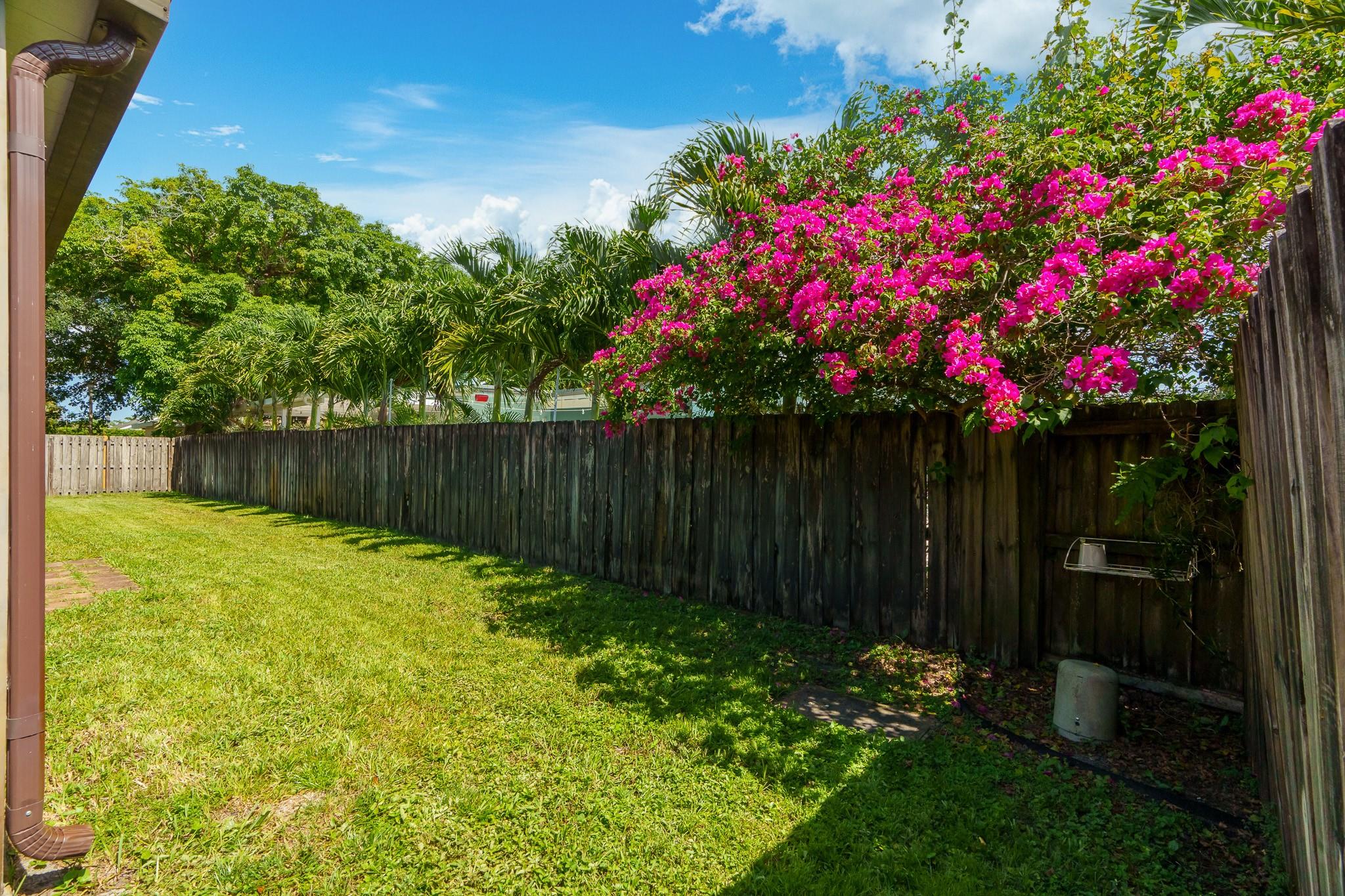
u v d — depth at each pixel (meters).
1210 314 2.62
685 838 2.21
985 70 4.23
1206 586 3.17
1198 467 3.11
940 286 3.06
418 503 8.91
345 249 21.95
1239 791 2.45
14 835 1.88
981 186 3.09
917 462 4.20
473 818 2.30
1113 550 3.46
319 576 6.22
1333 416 1.20
